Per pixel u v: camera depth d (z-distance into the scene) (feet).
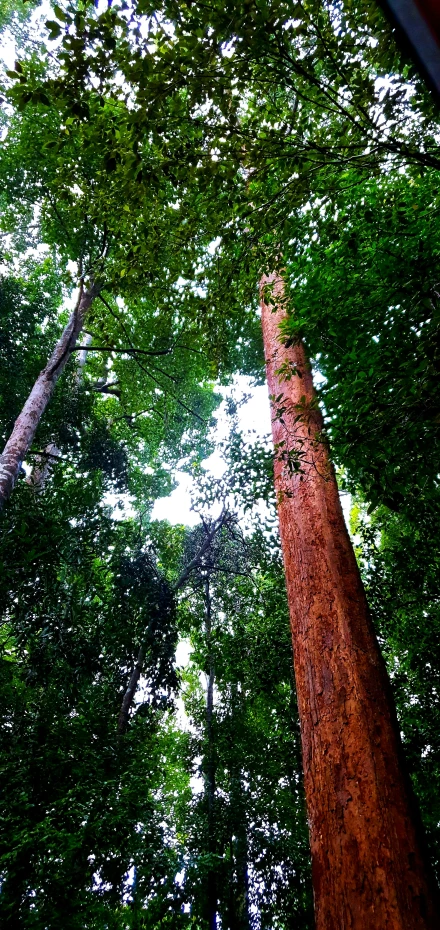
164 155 9.95
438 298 9.37
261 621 28.84
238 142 9.58
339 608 11.51
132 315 37.09
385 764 8.79
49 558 19.86
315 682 10.63
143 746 22.33
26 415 23.16
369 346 13.87
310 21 7.72
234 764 29.22
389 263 13.76
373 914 7.01
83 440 35.09
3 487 19.75
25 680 21.38
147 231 13.97
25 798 15.08
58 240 30.66
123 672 29.78
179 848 25.17
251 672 27.43
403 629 23.53
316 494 14.70
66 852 14.20
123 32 7.79
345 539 13.50
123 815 16.80
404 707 23.12
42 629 21.17
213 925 24.13
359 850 7.77
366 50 8.43
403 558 22.54
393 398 9.28
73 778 17.57
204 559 37.60
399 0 2.87
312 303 15.61
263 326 22.50
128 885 20.81
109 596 28.86
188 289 15.69
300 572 13.01
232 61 8.10
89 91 8.54
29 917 12.95
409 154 8.29
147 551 33.86
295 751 27.63
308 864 25.96
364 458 10.96
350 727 9.39
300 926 24.90
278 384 18.19
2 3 32.89
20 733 19.03
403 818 8.06
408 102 8.19
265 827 27.32
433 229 13.32
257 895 25.75
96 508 26.11
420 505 14.65
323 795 8.94
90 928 18.97
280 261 13.42
